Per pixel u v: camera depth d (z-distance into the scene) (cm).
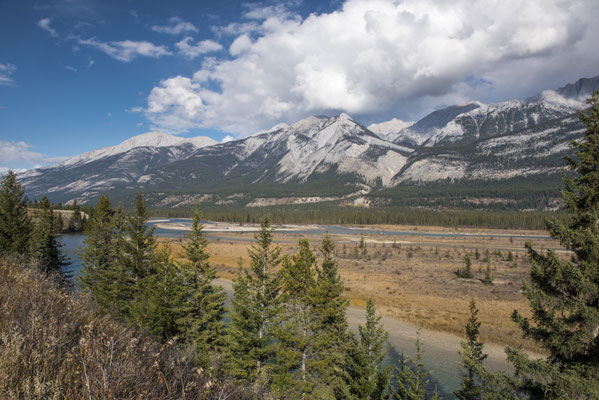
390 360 2523
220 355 1839
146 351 692
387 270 5959
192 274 2247
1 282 936
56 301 852
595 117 1022
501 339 2858
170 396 536
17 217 3072
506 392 995
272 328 1838
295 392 1636
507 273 5797
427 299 4056
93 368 509
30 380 455
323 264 1978
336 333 1830
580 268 972
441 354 2639
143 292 2391
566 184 1070
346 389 1477
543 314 1023
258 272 1919
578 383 880
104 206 3919
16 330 568
